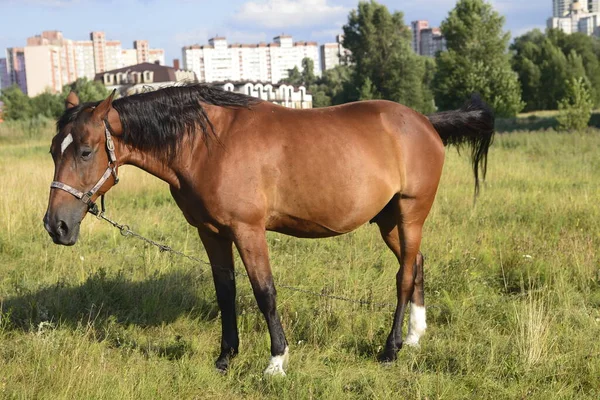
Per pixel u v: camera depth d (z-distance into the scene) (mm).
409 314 4656
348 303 5102
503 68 32188
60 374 3672
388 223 4637
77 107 3742
